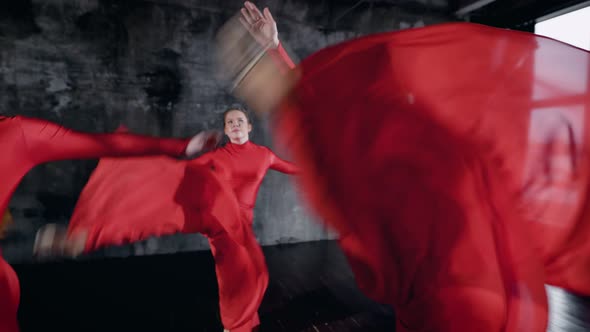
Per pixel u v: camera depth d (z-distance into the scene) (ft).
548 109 2.28
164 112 12.42
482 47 2.43
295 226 14.10
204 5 12.44
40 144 3.76
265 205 13.74
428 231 2.04
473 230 1.98
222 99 12.84
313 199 2.49
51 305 8.21
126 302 8.43
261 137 12.94
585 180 2.19
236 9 12.74
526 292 1.97
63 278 10.05
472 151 2.14
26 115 11.19
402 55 2.44
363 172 2.30
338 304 8.41
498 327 1.90
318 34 13.76
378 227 2.22
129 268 10.99
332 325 7.34
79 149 4.06
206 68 12.68
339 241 2.39
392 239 2.16
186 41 12.46
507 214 2.07
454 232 1.98
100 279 10.01
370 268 2.27
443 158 2.12
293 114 2.73
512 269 2.00
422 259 2.05
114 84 11.90
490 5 14.39
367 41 2.61
